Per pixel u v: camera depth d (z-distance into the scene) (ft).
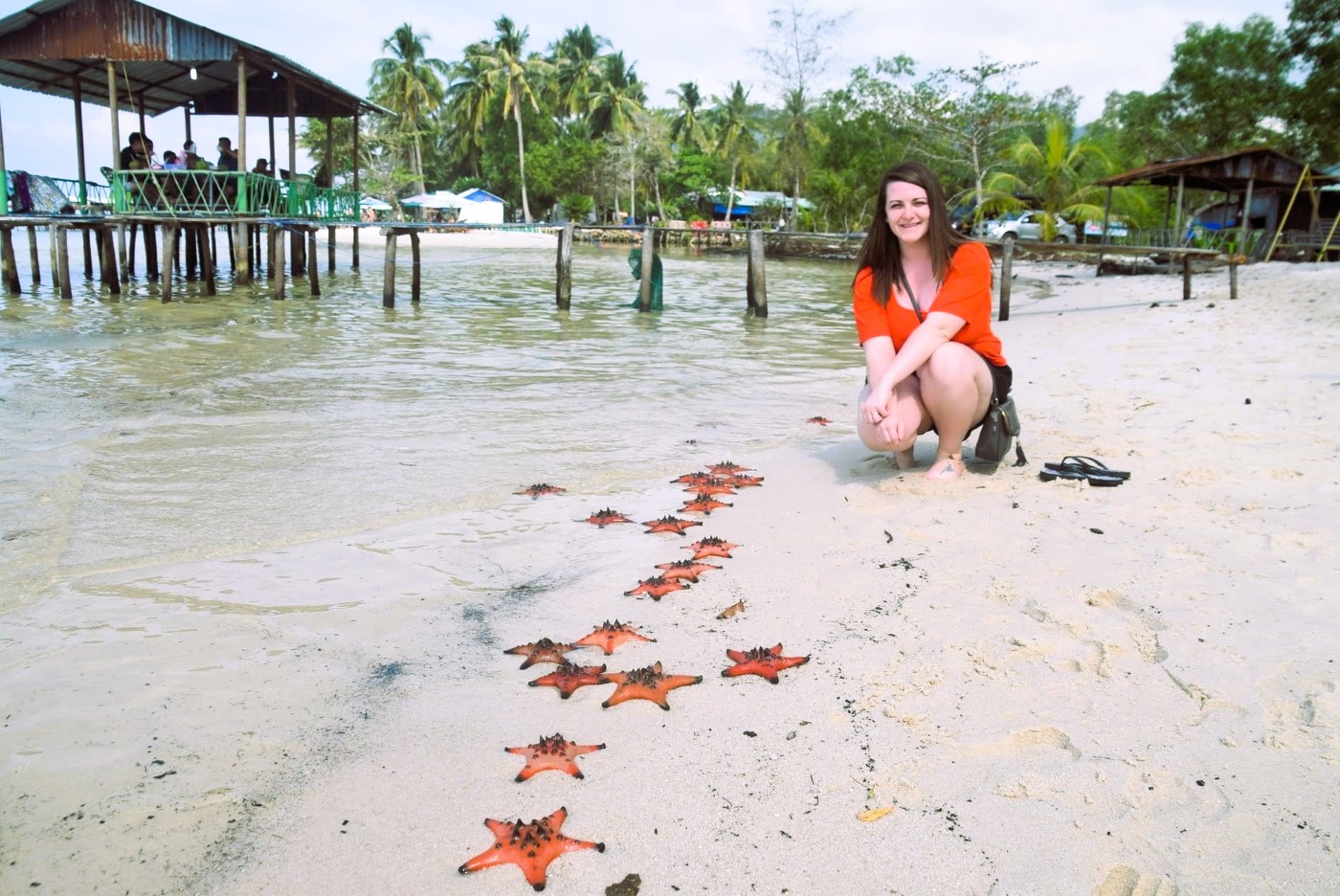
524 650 10.90
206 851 7.57
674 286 80.53
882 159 143.13
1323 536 12.47
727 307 61.41
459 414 24.48
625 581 13.20
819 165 158.92
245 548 14.56
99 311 50.21
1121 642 10.21
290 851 7.57
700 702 9.68
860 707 9.43
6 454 19.69
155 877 7.27
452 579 13.37
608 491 17.76
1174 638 10.19
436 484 18.02
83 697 9.95
